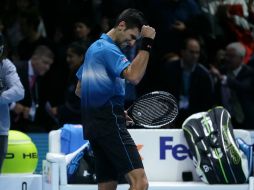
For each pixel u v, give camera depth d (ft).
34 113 71.77
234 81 76.43
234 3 81.15
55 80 75.41
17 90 52.24
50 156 51.57
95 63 45.14
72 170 52.06
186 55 74.18
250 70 76.89
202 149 53.01
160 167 54.90
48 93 74.79
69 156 52.42
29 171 56.13
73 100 66.28
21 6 84.89
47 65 71.41
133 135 54.80
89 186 51.57
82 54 66.03
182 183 53.62
